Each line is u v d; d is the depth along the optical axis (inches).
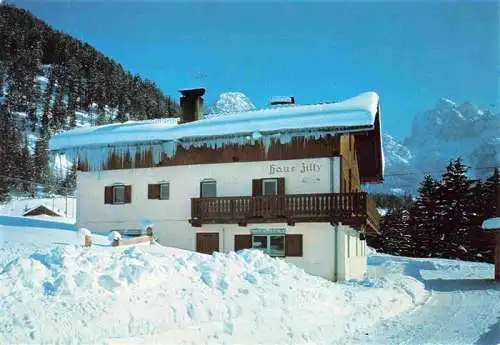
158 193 1015.6
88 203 1061.1
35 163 3973.9
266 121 941.8
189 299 392.2
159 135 1005.2
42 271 376.5
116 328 325.1
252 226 934.4
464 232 2215.8
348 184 1007.6
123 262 428.1
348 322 472.1
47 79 5846.5
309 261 895.1
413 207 2413.9
